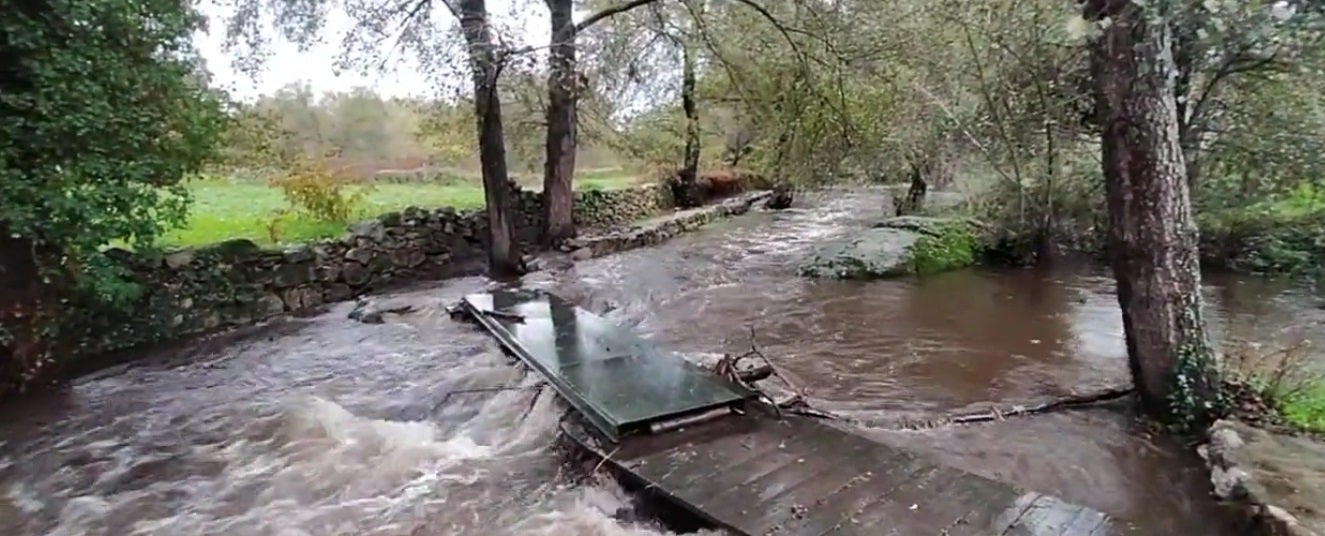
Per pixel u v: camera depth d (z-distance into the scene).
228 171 9.20
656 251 11.78
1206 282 7.88
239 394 5.25
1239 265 8.36
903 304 7.66
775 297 8.13
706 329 6.85
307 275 7.95
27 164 5.07
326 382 5.50
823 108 9.86
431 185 14.78
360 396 5.22
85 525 3.54
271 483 3.92
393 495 3.77
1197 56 6.82
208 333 6.86
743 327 6.89
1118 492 3.57
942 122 9.66
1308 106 7.43
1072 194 9.41
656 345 6.26
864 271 9.13
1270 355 4.82
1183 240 4.20
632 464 3.60
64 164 5.21
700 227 14.73
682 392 4.44
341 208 9.94
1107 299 7.64
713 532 3.11
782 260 10.70
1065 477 3.73
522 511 3.57
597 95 12.14
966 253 9.71
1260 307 6.87
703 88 14.75
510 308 7.11
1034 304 7.51
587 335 6.01
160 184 6.03
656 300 8.13
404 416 4.88
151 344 6.45
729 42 11.12
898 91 9.62
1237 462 3.40
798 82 10.22
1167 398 4.24
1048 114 8.48
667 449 3.77
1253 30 4.58
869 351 6.05
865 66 9.39
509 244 9.76
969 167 10.58
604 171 17.31
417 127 13.16
